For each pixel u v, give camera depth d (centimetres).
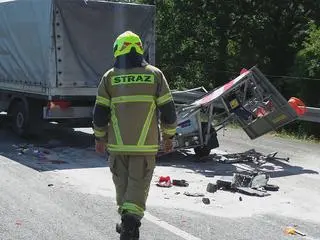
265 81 1013
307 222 646
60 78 1127
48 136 1287
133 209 480
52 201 699
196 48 2466
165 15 2470
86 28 1151
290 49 2284
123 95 488
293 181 871
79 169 911
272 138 1347
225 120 1047
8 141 1196
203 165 990
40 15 1138
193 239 564
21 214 638
